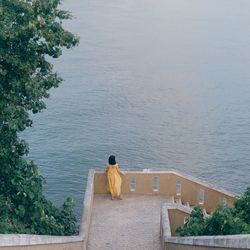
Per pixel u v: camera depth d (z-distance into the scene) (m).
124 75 51.44
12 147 16.22
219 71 53.66
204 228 16.16
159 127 41.44
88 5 74.06
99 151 37.56
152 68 53.72
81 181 33.75
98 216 20.08
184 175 21.20
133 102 45.72
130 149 38.16
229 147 38.56
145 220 19.89
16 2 14.89
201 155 37.50
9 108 14.73
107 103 45.22
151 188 21.38
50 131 39.50
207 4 78.00
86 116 42.44
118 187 20.98
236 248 10.13
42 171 34.59
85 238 17.62
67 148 37.44
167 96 47.38
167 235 16.98
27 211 15.82
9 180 15.98
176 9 74.88
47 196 31.91
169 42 61.72
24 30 14.49
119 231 19.23
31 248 12.36
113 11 72.12
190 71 53.38
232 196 20.84
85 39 60.69
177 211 19.00
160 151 38.03
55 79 15.90
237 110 44.84
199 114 43.91
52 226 16.20
